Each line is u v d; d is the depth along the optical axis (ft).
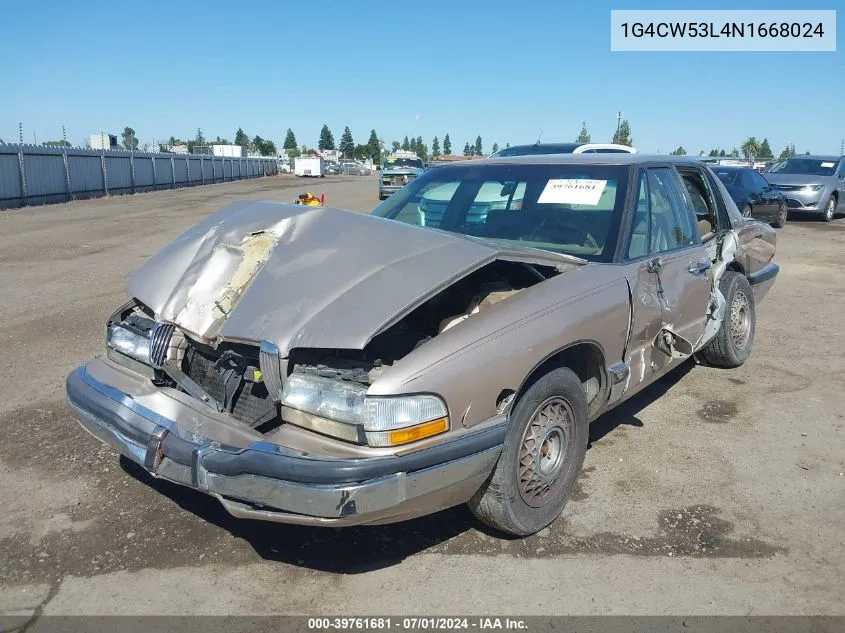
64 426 14.97
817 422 15.78
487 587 9.87
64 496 12.14
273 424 9.74
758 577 10.16
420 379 9.02
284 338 9.52
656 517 11.75
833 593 9.82
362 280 10.12
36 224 56.65
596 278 12.00
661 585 9.95
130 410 10.43
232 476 8.98
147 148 178.29
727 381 18.49
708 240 16.67
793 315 26.09
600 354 11.84
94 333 22.18
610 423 15.71
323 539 11.01
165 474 9.68
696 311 15.48
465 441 9.30
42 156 83.30
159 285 11.71
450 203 15.34
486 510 10.52
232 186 135.64
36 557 10.42
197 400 10.35
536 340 10.30
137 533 11.07
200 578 10.01
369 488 8.54
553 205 14.24
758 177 54.95
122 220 60.39
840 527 11.50
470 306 11.21
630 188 13.84
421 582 9.98
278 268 10.75
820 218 63.41
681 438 14.89
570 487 11.62
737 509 12.02
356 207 74.13
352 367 9.61
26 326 22.98
